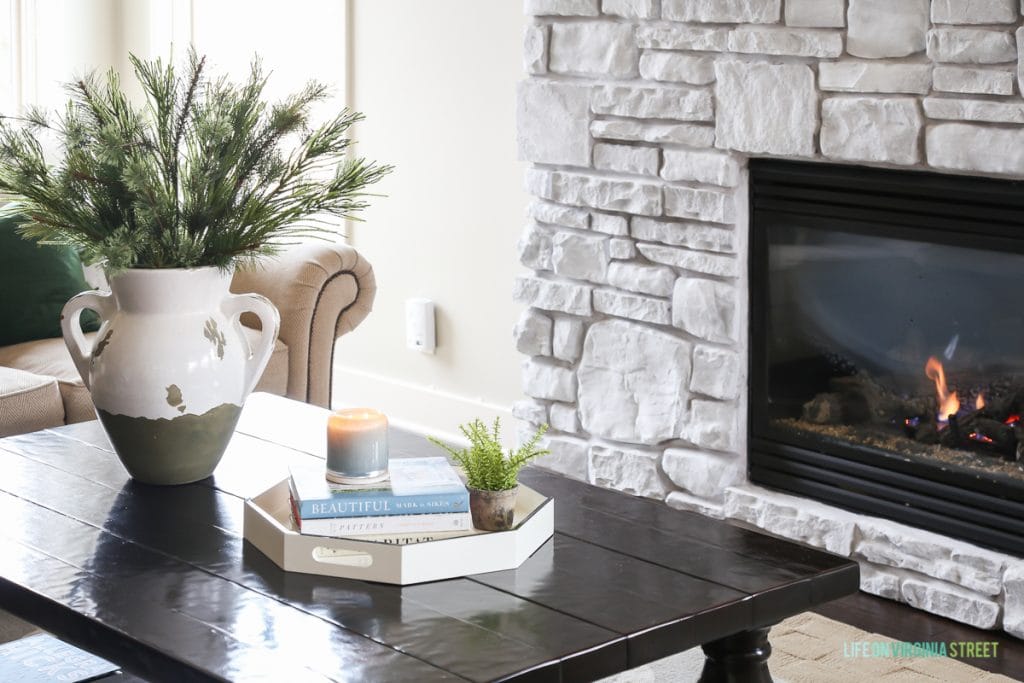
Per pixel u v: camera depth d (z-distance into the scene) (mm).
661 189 3176
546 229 3465
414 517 1814
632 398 3344
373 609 1652
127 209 2088
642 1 3131
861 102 2789
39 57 5145
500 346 4039
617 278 3309
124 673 1865
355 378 4520
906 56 2727
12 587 1729
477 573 1773
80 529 1934
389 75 4266
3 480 2150
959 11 2611
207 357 2092
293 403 2625
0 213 3500
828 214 2953
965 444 2824
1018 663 2594
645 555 1851
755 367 3152
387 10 4242
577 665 1536
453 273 4148
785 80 2904
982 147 2621
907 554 2859
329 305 3494
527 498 1961
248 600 1678
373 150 4352
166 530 1936
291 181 2195
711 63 3037
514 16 3846
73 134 2068
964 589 2779
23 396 2947
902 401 2930
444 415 4227
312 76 4559
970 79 2621
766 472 3168
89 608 1649
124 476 2188
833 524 2971
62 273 3521
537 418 3582
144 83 2186
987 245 2697
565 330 3465
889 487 2932
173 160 2104
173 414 2076
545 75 3396
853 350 2998
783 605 1755
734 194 3074
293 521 1869
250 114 2119
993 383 2770
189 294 2084
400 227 4301
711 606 1679
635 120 3211
